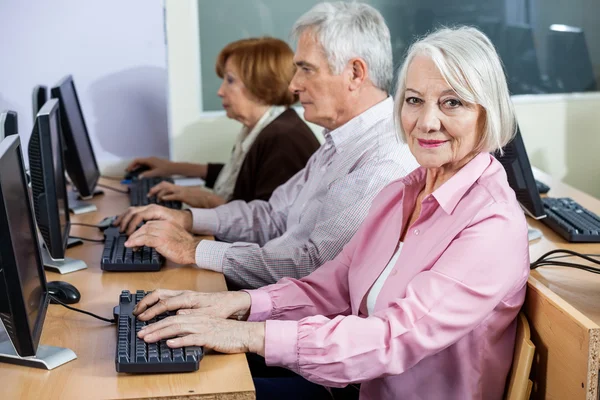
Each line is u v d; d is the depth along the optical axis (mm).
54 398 1435
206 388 1470
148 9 3193
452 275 1583
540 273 1943
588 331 1524
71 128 2615
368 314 1824
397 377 1745
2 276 1467
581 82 3756
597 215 2447
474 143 1672
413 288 1606
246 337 1600
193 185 3150
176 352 1544
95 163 2992
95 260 2191
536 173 3059
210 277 2082
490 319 1690
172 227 2193
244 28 3545
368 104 2324
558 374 1641
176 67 3498
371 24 2293
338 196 2166
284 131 2824
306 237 2285
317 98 2330
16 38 3113
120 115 3270
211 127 3590
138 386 1477
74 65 3186
